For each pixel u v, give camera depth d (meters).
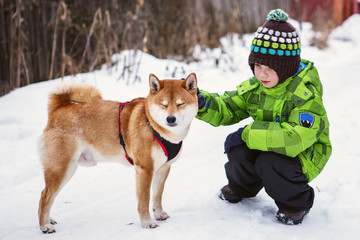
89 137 2.79
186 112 2.63
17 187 3.58
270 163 2.67
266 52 2.64
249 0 10.34
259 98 2.87
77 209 3.14
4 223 2.87
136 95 5.65
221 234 2.56
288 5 11.12
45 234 2.65
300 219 2.74
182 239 2.47
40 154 2.73
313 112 2.65
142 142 2.64
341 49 9.91
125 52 7.09
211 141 4.74
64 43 6.15
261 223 2.75
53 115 2.79
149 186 2.69
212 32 8.76
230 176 3.02
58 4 6.50
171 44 8.06
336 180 3.43
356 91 6.21
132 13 7.41
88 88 2.94
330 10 12.08
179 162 4.16
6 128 4.68
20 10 5.94
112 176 3.87
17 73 5.98
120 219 2.91
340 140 4.42
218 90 6.13
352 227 2.63
